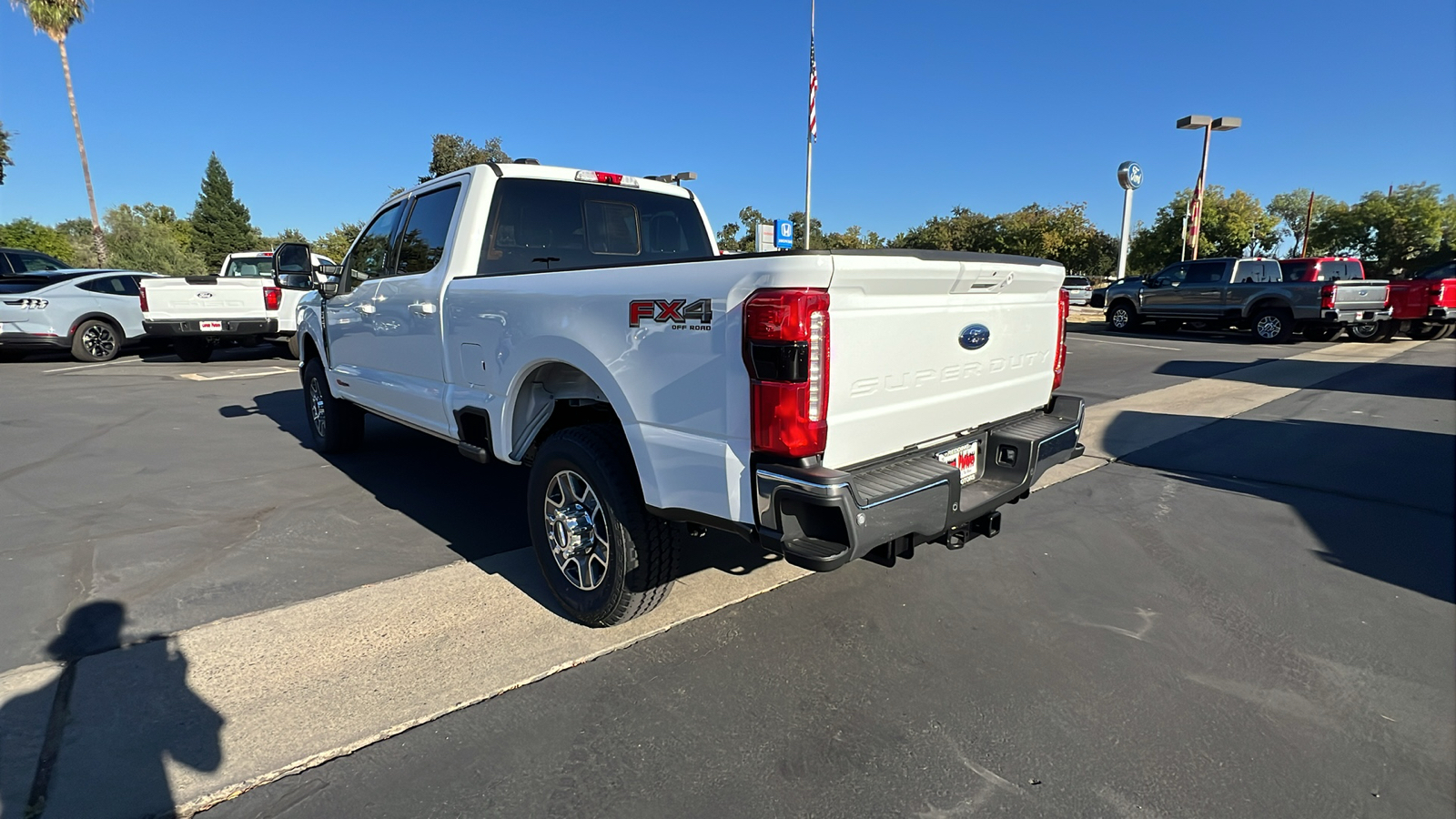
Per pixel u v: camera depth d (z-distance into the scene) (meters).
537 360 3.21
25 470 5.71
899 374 2.63
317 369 6.10
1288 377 10.73
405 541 4.23
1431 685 2.79
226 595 3.50
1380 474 5.57
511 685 2.76
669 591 3.10
